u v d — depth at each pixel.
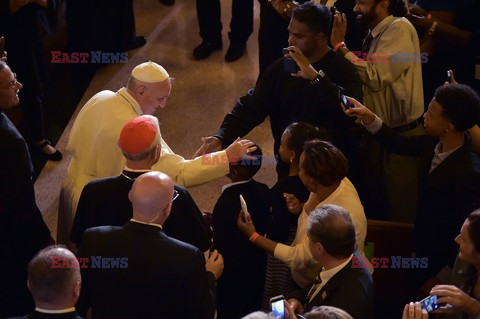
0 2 5.55
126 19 7.55
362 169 5.27
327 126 4.65
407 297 4.78
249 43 8.01
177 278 3.23
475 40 5.38
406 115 5.09
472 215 3.36
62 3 7.96
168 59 7.74
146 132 3.70
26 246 4.39
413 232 4.60
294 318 3.12
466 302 3.22
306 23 4.49
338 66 4.69
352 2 5.63
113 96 4.46
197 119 6.96
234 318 4.29
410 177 5.22
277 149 4.99
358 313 3.18
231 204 4.04
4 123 4.18
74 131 4.54
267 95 4.82
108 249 3.26
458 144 4.04
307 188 3.86
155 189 3.24
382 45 4.94
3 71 4.15
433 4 5.69
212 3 7.51
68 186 4.61
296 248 3.83
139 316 3.26
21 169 4.22
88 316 4.11
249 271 4.14
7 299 4.57
